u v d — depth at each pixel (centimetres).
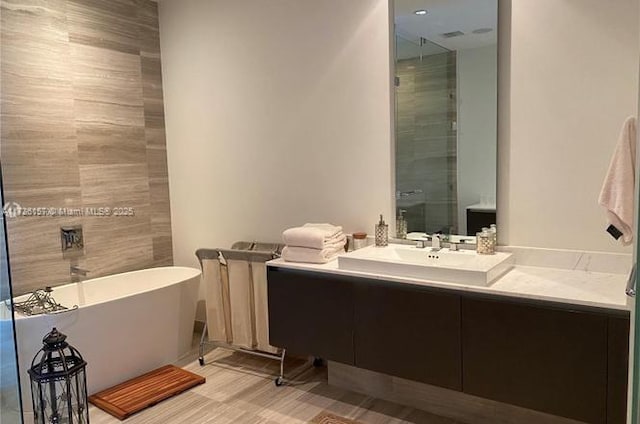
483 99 256
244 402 281
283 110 335
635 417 110
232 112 362
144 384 305
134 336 317
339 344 262
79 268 346
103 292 359
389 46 285
